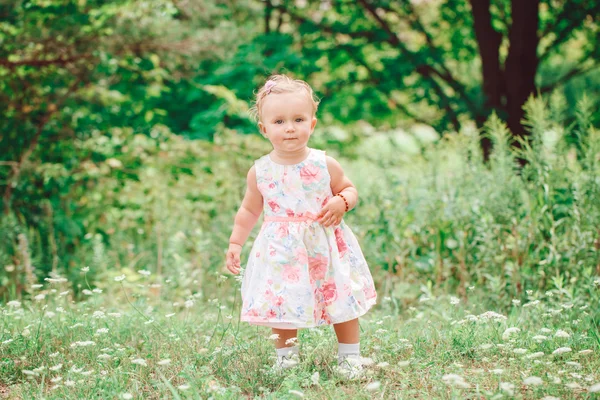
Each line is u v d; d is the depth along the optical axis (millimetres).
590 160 5328
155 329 4164
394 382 3266
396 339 3877
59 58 7461
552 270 5195
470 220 5723
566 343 3660
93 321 4262
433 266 5785
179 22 8391
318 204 3389
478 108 10656
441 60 12000
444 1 13383
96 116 8602
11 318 4441
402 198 6266
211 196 7914
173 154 8148
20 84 7770
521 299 5160
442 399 2904
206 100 10672
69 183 7871
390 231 6000
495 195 5559
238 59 10336
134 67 8594
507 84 10641
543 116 5762
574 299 4418
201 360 3578
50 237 7062
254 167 3490
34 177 7637
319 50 12547
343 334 3406
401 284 5570
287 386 2984
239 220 3584
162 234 7379
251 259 3436
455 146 6199
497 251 5426
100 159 8258
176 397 2848
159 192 7941
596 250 5133
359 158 11898
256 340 3871
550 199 5418
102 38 7527
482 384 3137
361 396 2971
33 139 7754
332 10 13008
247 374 3314
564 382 2982
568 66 15500
